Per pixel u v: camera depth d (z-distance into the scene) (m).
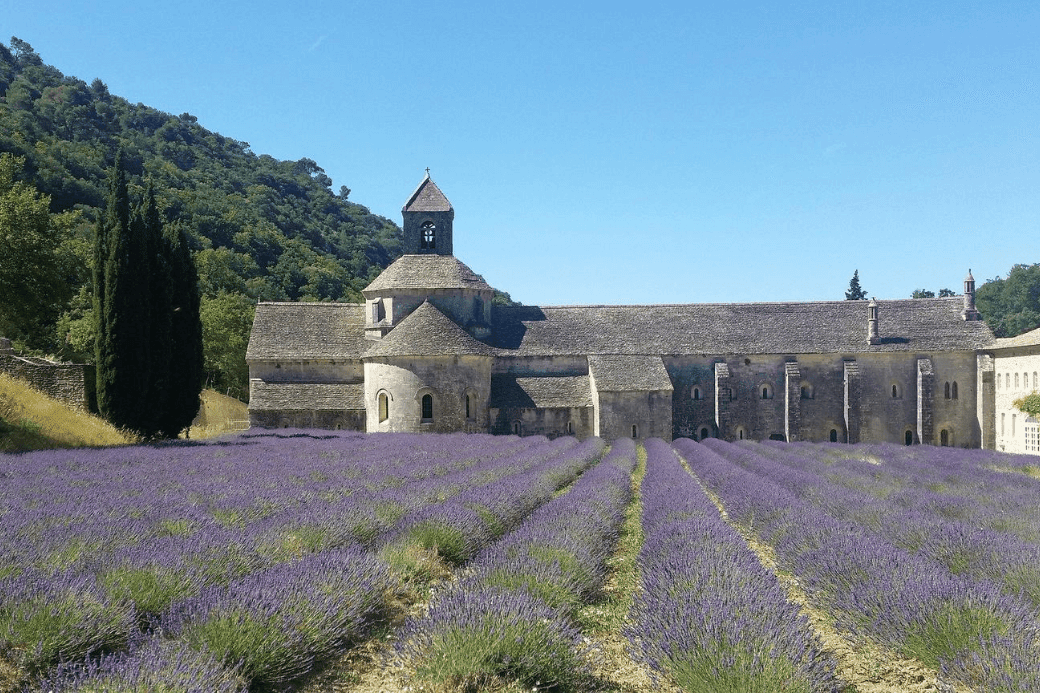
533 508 18.70
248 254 112.62
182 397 39.19
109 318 35.00
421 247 54.66
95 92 193.25
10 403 30.00
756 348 54.00
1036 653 7.47
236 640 7.65
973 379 54.09
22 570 9.41
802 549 13.11
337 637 8.69
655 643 8.26
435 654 7.69
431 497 18.25
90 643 7.77
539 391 50.72
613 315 56.47
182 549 10.75
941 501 18.45
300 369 51.03
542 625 8.12
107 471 20.81
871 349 54.00
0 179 49.59
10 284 46.84
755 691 6.81
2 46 189.12
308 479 20.91
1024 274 102.94
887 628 9.05
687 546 12.38
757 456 33.72
